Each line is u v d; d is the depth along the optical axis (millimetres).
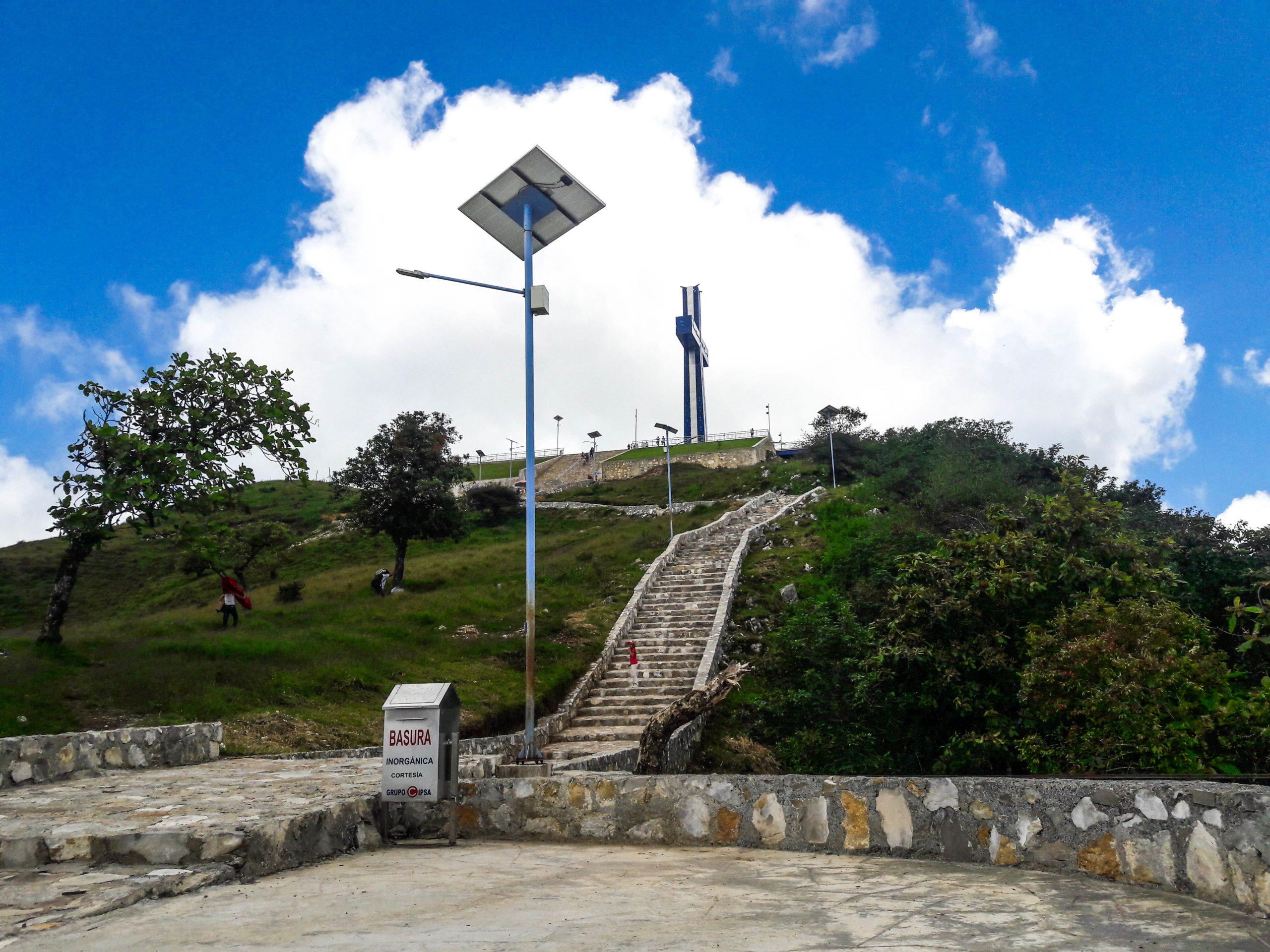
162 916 4969
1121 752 13523
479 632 25656
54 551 54344
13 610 42781
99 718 15359
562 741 19688
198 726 12914
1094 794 5867
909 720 18047
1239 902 4863
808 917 4770
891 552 27797
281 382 19469
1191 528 27234
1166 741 12984
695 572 33031
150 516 17625
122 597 46750
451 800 7992
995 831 6270
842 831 6918
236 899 5461
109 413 17984
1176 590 23312
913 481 43188
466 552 46875
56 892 5398
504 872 6402
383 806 8094
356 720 17375
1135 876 5527
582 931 4504
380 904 5266
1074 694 14516
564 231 13812
